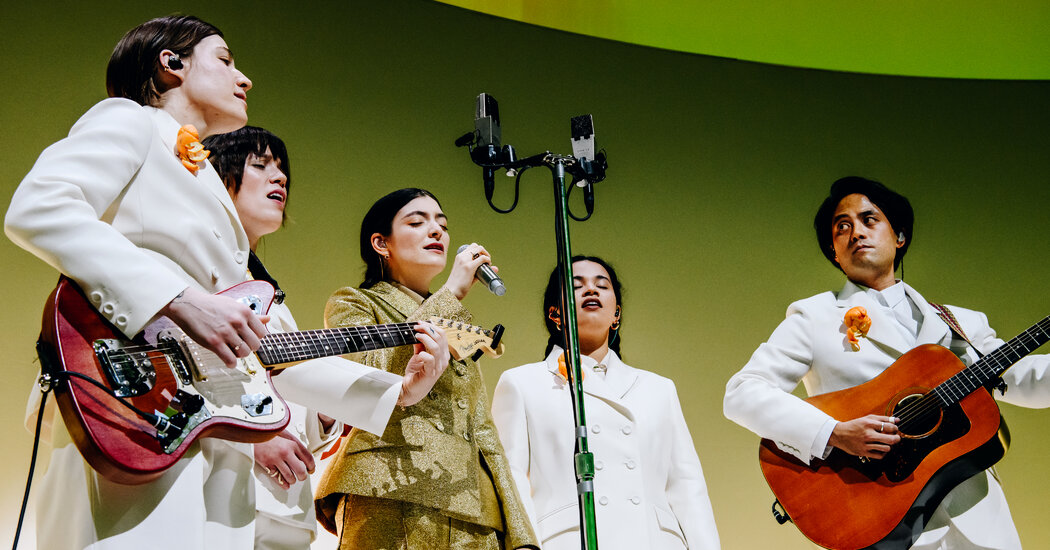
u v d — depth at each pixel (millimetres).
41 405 1746
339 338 2252
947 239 4879
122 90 2195
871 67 5113
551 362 3355
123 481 1680
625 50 4875
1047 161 5070
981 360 3328
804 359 3516
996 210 4961
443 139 4375
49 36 3600
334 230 3982
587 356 3406
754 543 4250
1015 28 5109
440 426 2527
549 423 3158
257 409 1893
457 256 2717
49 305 1737
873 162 5000
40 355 1715
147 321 1726
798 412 3275
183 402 1781
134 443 1688
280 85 4020
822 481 3262
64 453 1778
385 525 2393
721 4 4918
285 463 2281
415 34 4438
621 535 2988
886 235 3709
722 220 4742
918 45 5098
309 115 4055
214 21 3932
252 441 1885
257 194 2656
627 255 4547
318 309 3852
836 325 3547
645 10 4840
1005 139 5082
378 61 4305
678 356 4457
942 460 3203
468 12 4598
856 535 3176
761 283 4707
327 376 2258
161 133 2037
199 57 2221
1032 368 3463
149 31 2221
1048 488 4402
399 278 2943
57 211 1729
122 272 1729
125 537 1689
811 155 4965
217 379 1882
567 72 4727
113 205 1878
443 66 4465
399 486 2391
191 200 1975
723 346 4547
